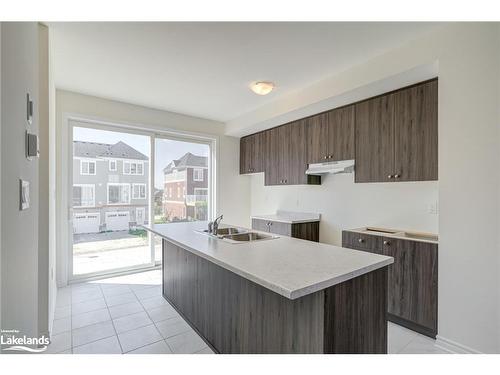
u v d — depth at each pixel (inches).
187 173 177.3
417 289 88.7
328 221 147.1
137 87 125.1
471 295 73.0
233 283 72.6
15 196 37.8
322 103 117.8
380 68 92.0
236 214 195.5
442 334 78.9
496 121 68.4
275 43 86.3
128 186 153.9
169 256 114.7
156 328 93.3
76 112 132.6
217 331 79.3
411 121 95.5
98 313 104.3
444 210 78.0
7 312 33.9
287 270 53.8
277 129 161.5
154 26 77.9
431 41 79.3
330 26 77.0
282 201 176.7
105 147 146.5
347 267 56.0
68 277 135.6
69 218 135.1
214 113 166.2
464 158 74.0
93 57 96.5
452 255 76.6
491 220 69.4
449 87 76.2
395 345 81.2
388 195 119.1
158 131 162.4
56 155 128.7
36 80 58.6
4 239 32.5
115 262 150.3
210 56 95.2
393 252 95.7
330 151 126.7
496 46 68.4
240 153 196.9
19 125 40.7
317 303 50.7
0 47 30.9
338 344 52.0
